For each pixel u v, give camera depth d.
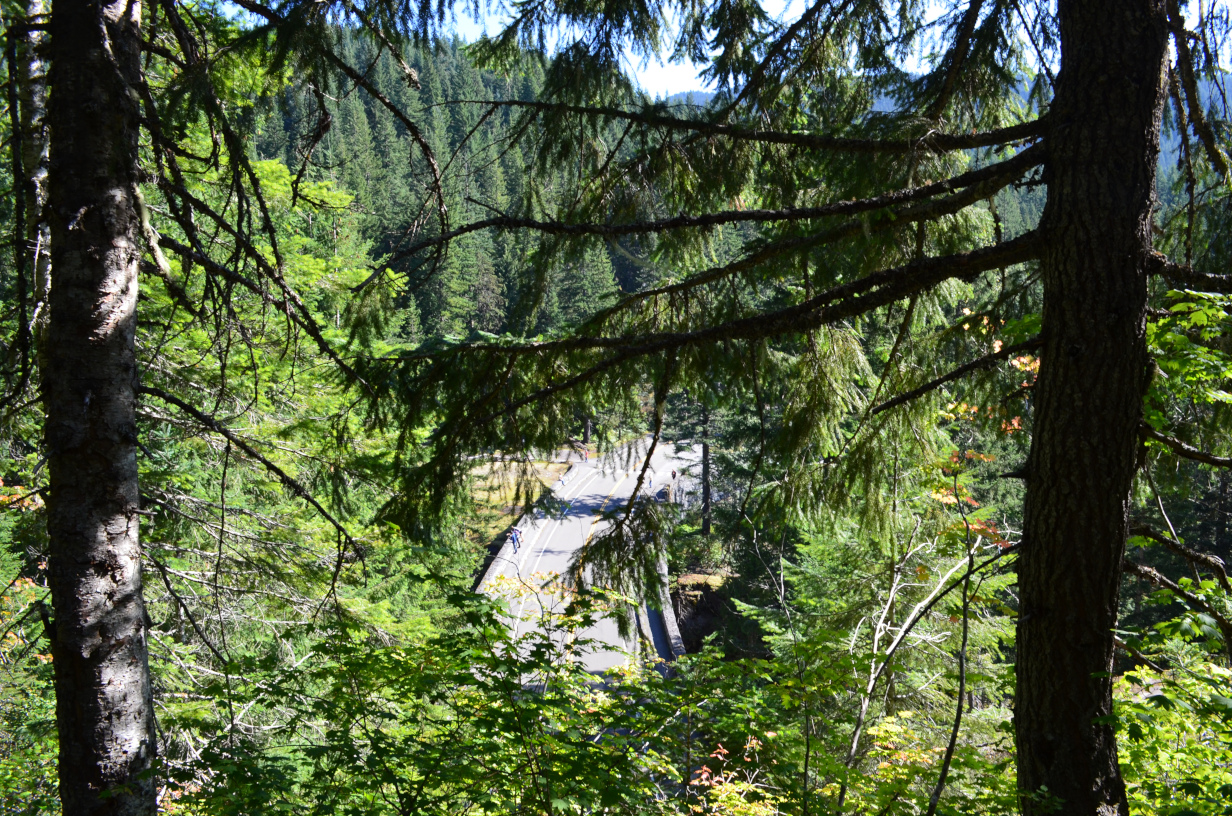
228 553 7.43
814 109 4.89
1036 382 3.74
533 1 4.41
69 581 3.49
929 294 5.07
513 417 4.25
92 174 3.52
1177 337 3.88
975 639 7.61
